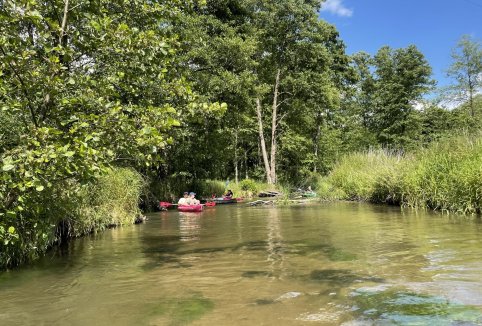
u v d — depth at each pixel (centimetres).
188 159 2553
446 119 3816
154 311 438
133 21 756
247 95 2486
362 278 537
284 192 2695
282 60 3192
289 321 391
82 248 855
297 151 3825
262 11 3052
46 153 510
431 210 1352
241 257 708
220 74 2261
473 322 368
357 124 4706
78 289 535
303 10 2980
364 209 1528
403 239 817
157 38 679
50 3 644
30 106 581
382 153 2128
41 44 580
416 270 563
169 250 809
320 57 3141
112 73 708
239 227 1138
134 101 780
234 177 3981
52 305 470
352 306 426
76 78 607
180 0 810
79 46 656
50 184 537
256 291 497
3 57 531
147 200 1888
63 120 620
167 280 569
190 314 423
